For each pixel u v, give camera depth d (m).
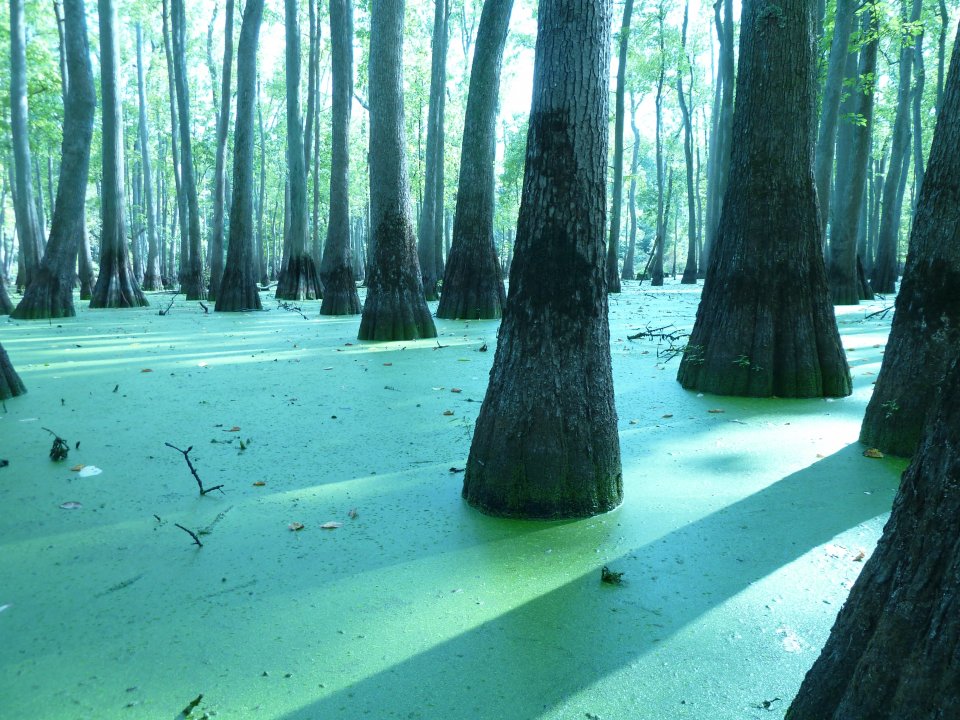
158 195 41.06
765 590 2.67
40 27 26.55
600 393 3.46
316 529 3.28
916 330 4.37
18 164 19.23
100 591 2.70
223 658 2.25
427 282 20.75
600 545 3.08
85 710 2.01
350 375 7.19
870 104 16.33
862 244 30.44
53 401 6.03
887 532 1.51
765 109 5.99
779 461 4.33
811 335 6.13
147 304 17.78
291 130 20.09
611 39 3.34
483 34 12.67
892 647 1.37
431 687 2.10
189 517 3.44
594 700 2.04
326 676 2.16
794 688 2.08
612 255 23.36
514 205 37.28
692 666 2.19
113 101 16.69
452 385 6.64
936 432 1.41
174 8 20.25
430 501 3.65
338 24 13.48
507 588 2.70
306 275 20.62
